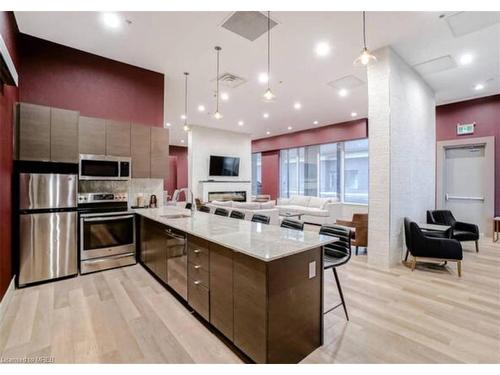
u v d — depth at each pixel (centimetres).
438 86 525
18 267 315
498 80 496
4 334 221
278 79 507
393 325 237
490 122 582
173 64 445
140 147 438
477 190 610
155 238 344
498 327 234
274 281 174
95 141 393
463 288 318
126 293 301
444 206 651
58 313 255
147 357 193
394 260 399
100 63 417
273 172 1140
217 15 314
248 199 1047
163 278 319
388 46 380
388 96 382
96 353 197
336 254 258
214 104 662
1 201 259
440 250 365
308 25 332
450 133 634
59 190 345
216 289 217
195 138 920
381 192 391
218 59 426
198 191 923
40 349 202
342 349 204
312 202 888
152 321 241
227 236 224
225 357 192
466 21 323
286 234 235
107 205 409
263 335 172
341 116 773
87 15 314
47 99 373
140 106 455
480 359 192
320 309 210
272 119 817
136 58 424
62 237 345
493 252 482
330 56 414
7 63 221
